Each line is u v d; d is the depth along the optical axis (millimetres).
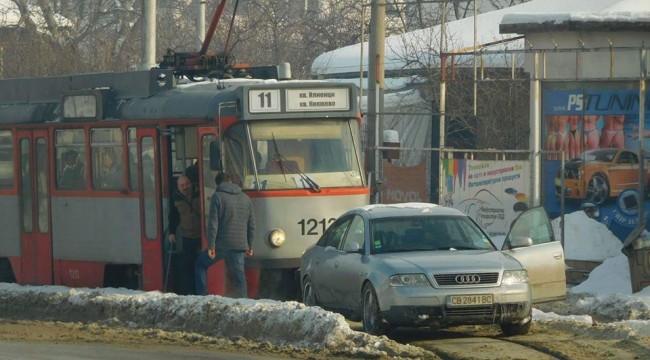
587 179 75062
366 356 41250
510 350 42906
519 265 46312
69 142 66125
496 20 113250
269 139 58094
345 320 47281
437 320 44625
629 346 42688
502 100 104250
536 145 74062
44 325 52094
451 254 47156
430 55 111188
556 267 51406
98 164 64375
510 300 45156
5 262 71812
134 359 41094
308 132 58906
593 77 73812
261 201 57312
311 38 168875
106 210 63844
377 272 45844
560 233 70500
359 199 59219
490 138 104750
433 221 49969
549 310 53938
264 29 166250
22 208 69062
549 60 75062
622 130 74312
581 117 75250
